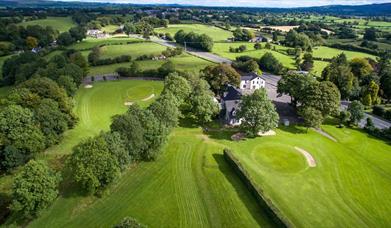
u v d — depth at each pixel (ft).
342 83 398.83
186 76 360.48
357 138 281.54
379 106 354.74
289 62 575.79
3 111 223.71
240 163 214.69
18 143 218.38
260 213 175.32
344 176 218.18
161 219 169.78
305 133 287.07
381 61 507.71
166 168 218.79
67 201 180.24
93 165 175.01
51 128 245.24
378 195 198.08
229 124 300.81
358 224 171.12
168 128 248.52
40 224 163.32
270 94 408.67
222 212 176.35
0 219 171.12
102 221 166.91
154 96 383.24
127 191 192.44
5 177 212.84
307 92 303.89
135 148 207.82
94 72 500.33
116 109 341.62
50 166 221.87
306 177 214.69
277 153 245.65
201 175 211.82
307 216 174.91
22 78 405.59
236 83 392.06
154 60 562.66
